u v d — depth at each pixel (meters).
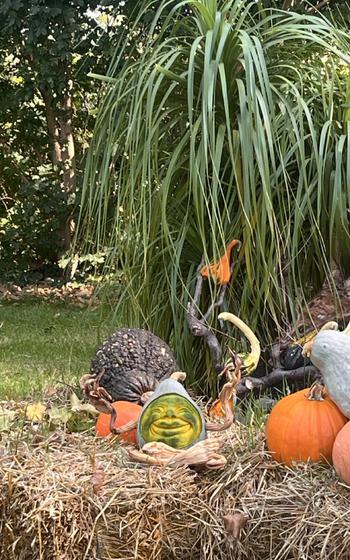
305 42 2.36
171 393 1.64
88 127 7.50
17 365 3.92
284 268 2.18
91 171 2.32
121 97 2.18
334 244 2.21
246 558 1.43
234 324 2.09
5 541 1.50
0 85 7.27
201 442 1.55
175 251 2.14
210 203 2.24
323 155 2.19
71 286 7.14
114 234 2.44
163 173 2.31
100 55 6.26
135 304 2.33
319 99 2.29
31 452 1.66
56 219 7.33
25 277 7.64
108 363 2.07
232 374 1.68
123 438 1.78
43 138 7.95
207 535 1.44
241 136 1.99
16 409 2.15
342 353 1.55
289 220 2.11
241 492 1.47
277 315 2.23
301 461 1.53
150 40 2.30
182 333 2.33
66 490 1.47
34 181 7.39
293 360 2.11
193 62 2.01
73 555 1.44
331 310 2.19
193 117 2.26
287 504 1.41
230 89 2.18
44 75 6.36
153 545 1.44
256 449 1.61
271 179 2.16
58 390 2.49
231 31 2.10
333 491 1.42
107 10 6.09
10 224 7.78
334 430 1.54
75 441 1.79
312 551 1.36
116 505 1.44
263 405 2.05
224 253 2.14
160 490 1.45
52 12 5.78
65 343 4.61
